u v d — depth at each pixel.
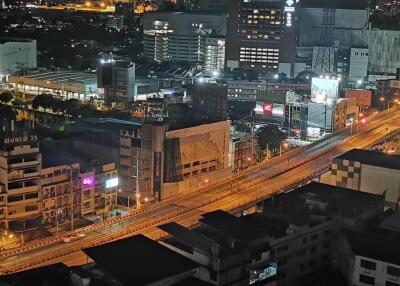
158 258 126.75
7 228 189.00
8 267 159.88
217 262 125.25
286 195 177.12
